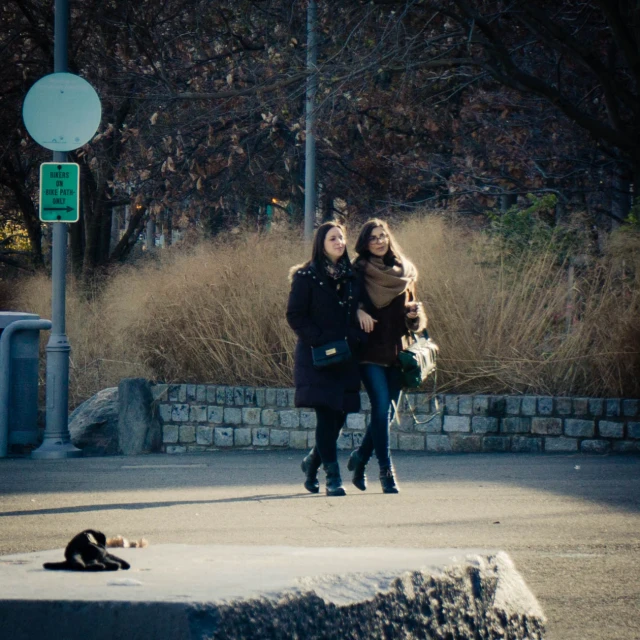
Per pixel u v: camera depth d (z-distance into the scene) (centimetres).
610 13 4297
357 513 1952
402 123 5828
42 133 3136
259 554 885
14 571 791
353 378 2192
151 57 5697
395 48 4578
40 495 2292
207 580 730
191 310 3594
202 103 5581
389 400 2234
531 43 5222
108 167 6450
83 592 691
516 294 3272
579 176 5438
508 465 2683
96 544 827
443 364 3231
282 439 3244
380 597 744
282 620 677
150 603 650
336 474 2206
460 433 3047
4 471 2755
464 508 1994
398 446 3098
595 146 5369
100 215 7462
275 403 3256
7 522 1928
